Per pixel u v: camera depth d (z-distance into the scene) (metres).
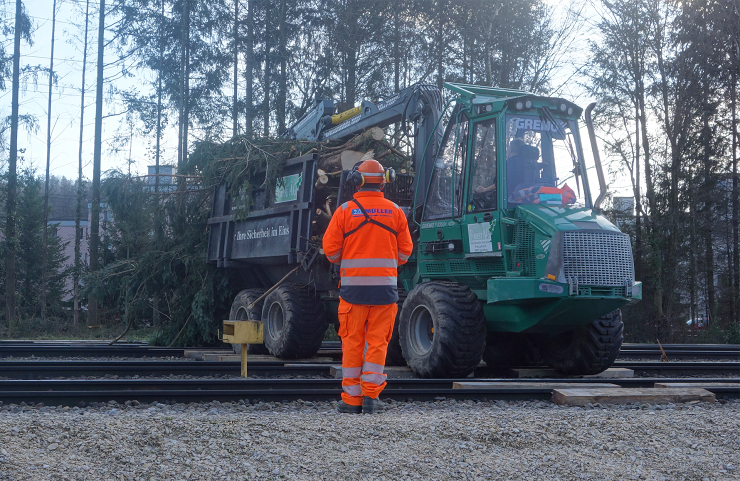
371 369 5.48
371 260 5.50
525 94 8.06
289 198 10.82
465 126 8.50
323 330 10.84
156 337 13.47
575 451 4.43
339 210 5.59
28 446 3.91
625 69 26.16
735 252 28.59
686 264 27.20
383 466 3.90
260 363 9.42
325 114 12.09
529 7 25.86
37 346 12.38
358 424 4.66
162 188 13.68
